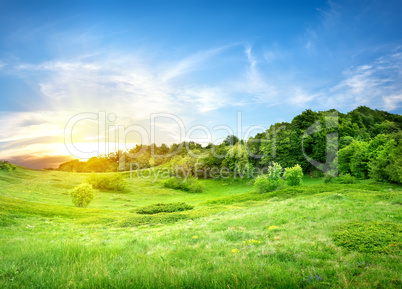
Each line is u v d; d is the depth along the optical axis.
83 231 22.05
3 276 6.27
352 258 7.99
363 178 59.97
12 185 60.56
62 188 69.00
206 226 17.58
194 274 6.10
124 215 34.91
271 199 36.47
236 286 5.37
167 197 70.69
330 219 15.15
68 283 5.62
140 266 6.96
